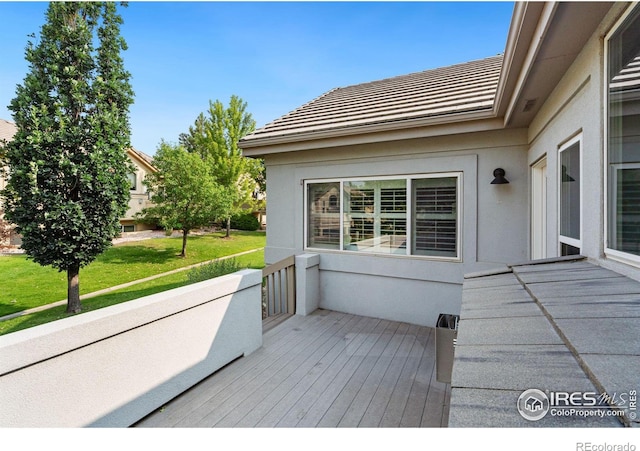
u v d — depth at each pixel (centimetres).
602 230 209
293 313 514
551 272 218
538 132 350
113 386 227
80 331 206
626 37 180
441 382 304
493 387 104
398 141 475
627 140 182
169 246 1571
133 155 1859
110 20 745
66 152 696
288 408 264
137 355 244
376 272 494
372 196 500
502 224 419
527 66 254
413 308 471
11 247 1326
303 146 525
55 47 687
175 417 252
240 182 1931
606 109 200
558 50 229
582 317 140
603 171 204
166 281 1034
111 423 225
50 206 677
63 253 711
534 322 149
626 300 153
